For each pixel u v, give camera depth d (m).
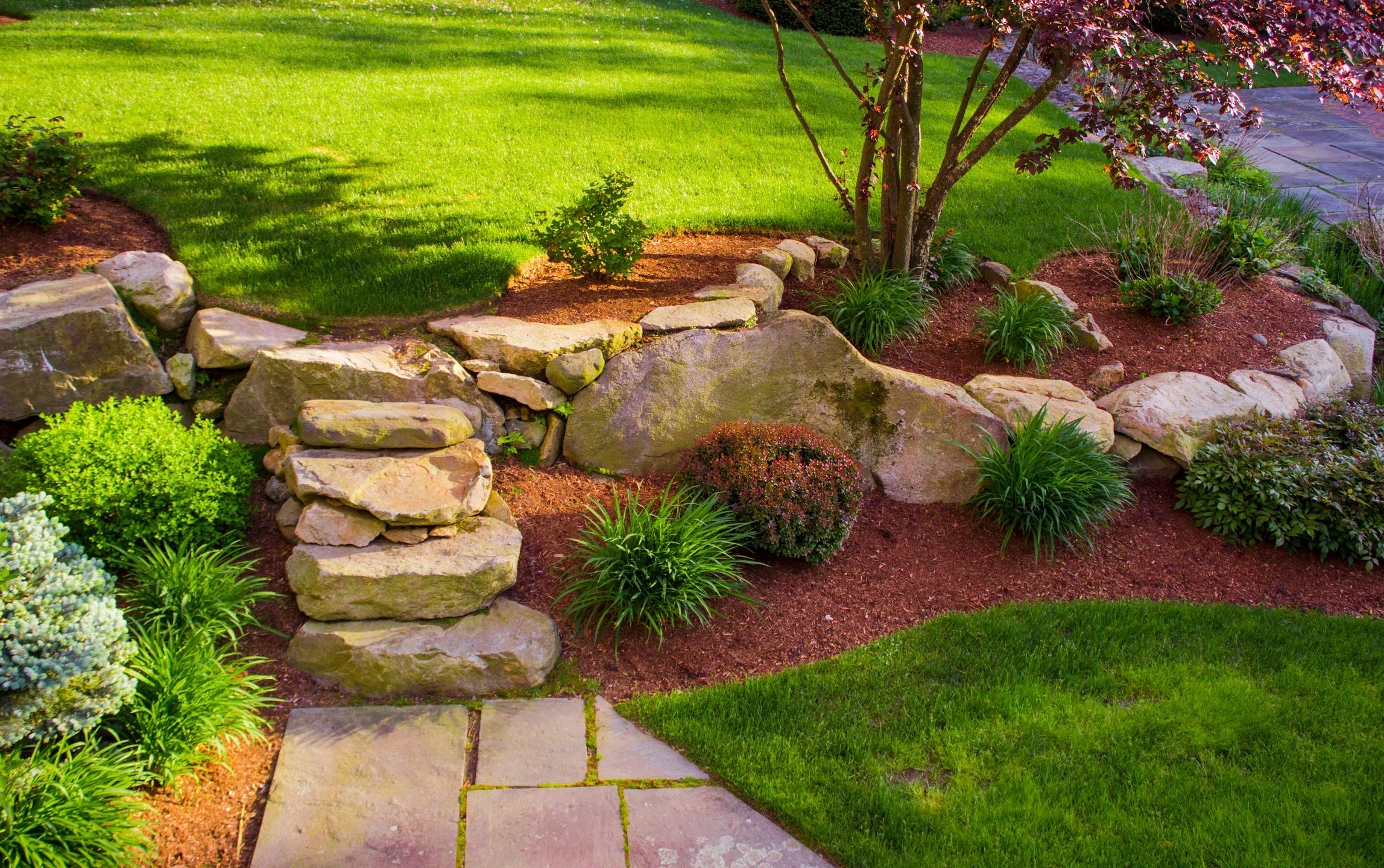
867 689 4.23
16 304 4.92
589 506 5.16
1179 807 3.62
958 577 5.03
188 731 3.56
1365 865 3.38
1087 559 5.22
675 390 5.56
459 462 4.80
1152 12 6.12
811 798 3.64
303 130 8.39
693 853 3.41
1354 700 4.22
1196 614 4.81
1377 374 7.48
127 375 5.01
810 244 7.38
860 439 5.62
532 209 7.27
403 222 6.86
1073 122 12.08
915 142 6.28
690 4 17.31
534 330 5.57
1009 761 3.84
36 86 8.81
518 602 4.53
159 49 10.62
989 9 5.59
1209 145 5.48
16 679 3.15
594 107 10.05
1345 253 9.02
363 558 4.26
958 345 6.57
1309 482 5.39
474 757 3.79
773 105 10.80
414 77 10.45
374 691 4.07
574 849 3.39
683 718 4.04
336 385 5.10
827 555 4.92
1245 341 6.98
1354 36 5.34
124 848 3.19
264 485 4.96
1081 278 7.55
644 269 6.72
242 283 5.84
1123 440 5.82
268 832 3.37
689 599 4.48
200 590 4.09
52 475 4.12
